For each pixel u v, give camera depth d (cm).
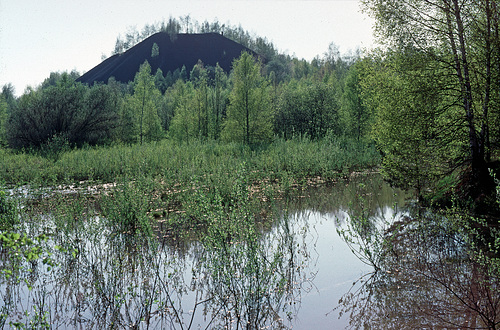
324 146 2314
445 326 465
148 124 4216
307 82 7044
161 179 1498
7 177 1653
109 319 507
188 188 1198
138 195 999
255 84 3319
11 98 7469
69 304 550
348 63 10731
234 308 534
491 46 1080
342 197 1328
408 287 583
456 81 1160
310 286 602
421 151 1178
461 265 650
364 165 2245
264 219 1013
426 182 1243
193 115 4297
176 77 13138
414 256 707
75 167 1783
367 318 496
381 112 1288
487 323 464
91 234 773
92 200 1234
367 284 604
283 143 2566
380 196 1341
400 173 1227
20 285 615
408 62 1177
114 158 1916
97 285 591
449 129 1178
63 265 690
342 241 825
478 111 1165
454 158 1208
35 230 880
